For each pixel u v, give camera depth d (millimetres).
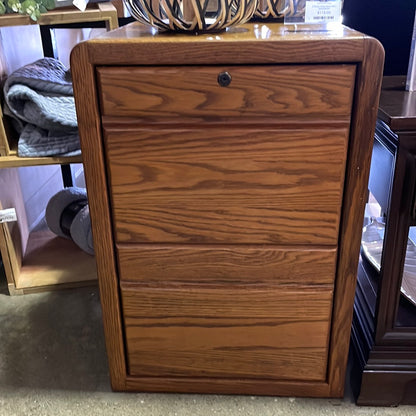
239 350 1000
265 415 1004
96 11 1160
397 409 1022
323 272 919
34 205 1892
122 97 804
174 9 822
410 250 1195
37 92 1235
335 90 784
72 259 1574
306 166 836
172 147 833
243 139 821
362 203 858
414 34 1013
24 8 1121
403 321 991
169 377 1042
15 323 1323
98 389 1088
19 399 1063
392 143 879
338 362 996
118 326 994
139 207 884
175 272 937
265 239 899
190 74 782
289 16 969
